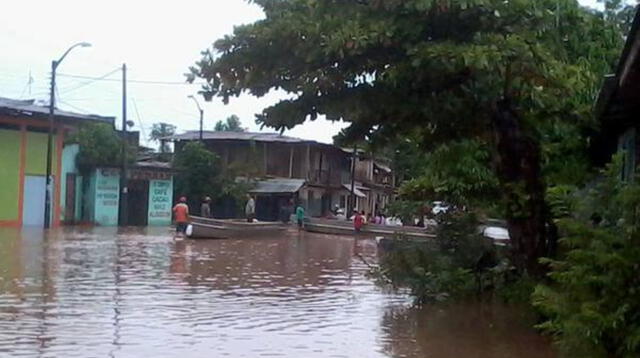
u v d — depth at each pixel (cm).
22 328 1118
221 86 1230
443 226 1538
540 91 1176
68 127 4391
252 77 1208
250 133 6406
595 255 765
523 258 1299
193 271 2030
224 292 1616
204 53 1222
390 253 1553
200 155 5194
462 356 1011
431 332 1184
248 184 5297
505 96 1198
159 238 3453
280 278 1945
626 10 1645
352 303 1501
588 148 1396
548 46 1180
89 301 1404
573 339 793
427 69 1132
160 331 1129
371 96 1208
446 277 1460
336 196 6725
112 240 3156
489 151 1430
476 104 1218
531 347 1075
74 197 4481
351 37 1079
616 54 1398
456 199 1549
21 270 1867
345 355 1005
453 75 1170
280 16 1201
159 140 6372
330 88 1210
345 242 3725
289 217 5631
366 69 1188
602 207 807
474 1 1089
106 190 4625
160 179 4972
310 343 1079
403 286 1516
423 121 1302
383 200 7781
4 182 4016
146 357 955
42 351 971
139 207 4897
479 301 1474
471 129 1336
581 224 798
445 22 1145
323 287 1770
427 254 1503
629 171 1230
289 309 1402
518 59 1075
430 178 1562
